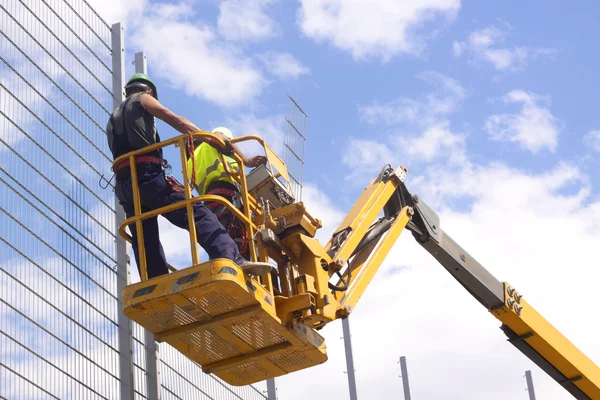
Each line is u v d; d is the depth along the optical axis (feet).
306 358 33.94
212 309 30.58
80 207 36.32
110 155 38.86
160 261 32.14
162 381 38.34
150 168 31.45
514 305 44.62
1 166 32.89
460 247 43.96
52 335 33.22
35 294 32.91
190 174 35.12
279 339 32.68
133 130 31.86
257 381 35.27
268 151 34.24
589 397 47.16
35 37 36.19
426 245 42.98
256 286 30.48
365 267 38.09
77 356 34.19
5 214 32.48
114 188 32.60
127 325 37.11
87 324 35.09
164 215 31.50
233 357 33.55
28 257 33.01
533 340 45.52
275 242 32.86
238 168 33.19
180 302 29.96
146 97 32.09
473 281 44.01
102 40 40.11
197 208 31.24
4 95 33.94
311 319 32.94
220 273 29.09
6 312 31.45
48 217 34.47
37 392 31.96
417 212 42.34
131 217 31.40
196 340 32.24
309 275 33.09
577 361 46.21
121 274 37.60
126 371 36.47
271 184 34.50
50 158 35.37
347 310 35.32
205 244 30.96
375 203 39.86
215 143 31.73
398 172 41.47
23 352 31.76
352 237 37.63
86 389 34.27
